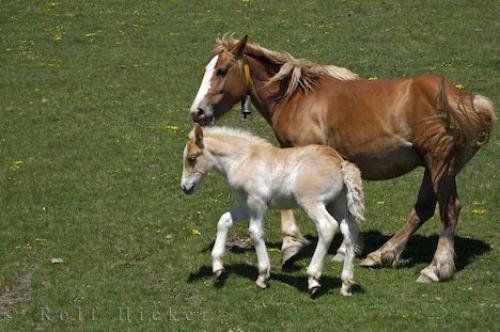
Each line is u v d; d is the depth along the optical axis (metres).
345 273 13.32
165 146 21.22
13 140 21.56
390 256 14.60
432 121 13.73
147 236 16.03
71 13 32.06
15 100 24.61
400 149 14.12
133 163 20.05
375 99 14.25
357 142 14.34
